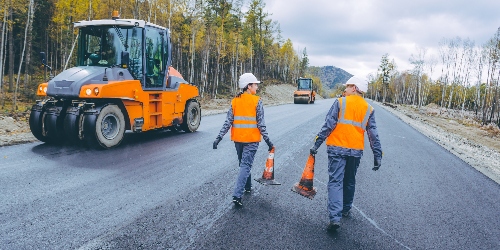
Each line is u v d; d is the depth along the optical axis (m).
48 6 43.78
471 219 4.50
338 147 3.89
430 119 32.22
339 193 3.85
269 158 5.01
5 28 32.84
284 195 5.07
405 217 4.45
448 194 5.62
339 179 3.89
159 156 7.22
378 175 6.67
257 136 4.64
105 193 4.73
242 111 4.58
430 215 4.57
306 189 4.60
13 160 6.23
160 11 39.72
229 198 4.79
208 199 4.71
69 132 7.40
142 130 8.84
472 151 11.91
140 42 8.64
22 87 36.69
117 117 7.93
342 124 3.90
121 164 6.39
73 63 36.22
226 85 64.25
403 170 7.22
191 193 4.93
